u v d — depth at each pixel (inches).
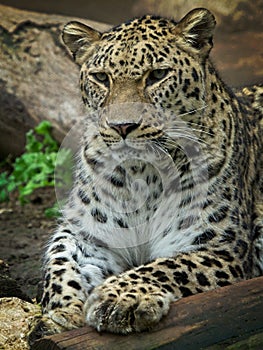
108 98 422.6
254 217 477.4
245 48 780.0
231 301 361.4
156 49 426.3
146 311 346.0
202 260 415.8
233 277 415.8
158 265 401.7
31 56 805.9
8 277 471.8
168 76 424.8
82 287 420.5
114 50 428.5
